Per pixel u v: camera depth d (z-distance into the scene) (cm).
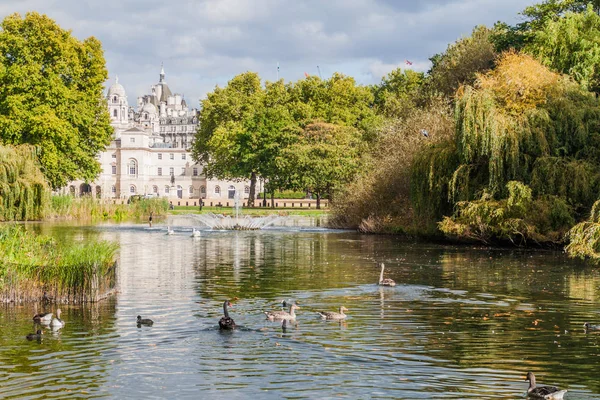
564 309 2134
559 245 4050
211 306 2166
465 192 4209
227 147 10575
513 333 1797
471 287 2567
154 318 1972
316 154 9050
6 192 5366
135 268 3161
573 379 1410
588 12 4925
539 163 3944
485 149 3991
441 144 4562
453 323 1917
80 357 1555
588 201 3856
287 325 1880
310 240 4875
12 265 2255
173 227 6131
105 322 1916
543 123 4012
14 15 7000
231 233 5603
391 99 9325
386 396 1298
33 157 5816
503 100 4200
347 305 2191
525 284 2642
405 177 5378
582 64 4631
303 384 1365
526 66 4234
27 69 6788
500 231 4044
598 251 3155
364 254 3816
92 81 7481
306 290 2498
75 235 4966
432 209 4500
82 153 7212
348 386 1352
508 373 1445
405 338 1736
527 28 6266
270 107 11050
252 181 11375
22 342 1688
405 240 4828
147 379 1398
